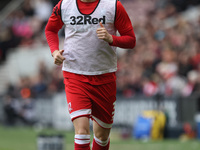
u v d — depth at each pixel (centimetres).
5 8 7588
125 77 5231
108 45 1739
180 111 4544
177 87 4797
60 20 1777
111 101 1800
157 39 5850
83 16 1719
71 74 1766
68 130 5053
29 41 7231
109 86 1775
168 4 6769
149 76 5147
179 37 5569
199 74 4819
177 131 4147
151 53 5462
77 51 1739
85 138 1706
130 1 7162
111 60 1769
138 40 5959
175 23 6128
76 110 1725
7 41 7331
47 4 7219
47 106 5409
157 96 4528
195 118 4484
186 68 4988
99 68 1747
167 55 5128
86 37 1727
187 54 5131
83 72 1744
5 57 7319
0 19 7512
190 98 4531
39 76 5956
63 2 1756
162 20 6431
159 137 4094
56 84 5641
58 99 5288
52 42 1803
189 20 6156
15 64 7150
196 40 5478
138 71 5250
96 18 1717
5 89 6969
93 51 1731
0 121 5741
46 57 6894
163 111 4312
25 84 5978
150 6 6931
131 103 4834
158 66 5181
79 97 1733
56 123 5306
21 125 5631
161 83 4866
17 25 7356
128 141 3803
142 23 6438
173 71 4972
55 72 5716
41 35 7156
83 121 1719
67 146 3341
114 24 1755
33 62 7019
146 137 4081
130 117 4838
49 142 2402
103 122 1825
